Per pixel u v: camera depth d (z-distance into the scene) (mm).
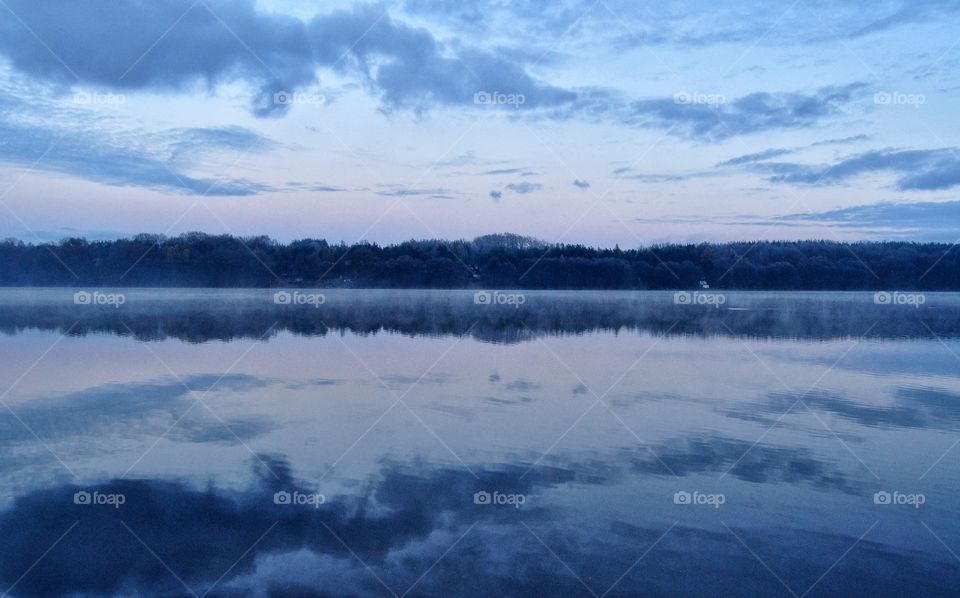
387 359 18062
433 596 5352
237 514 6996
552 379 15062
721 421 11125
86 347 20078
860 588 5520
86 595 5402
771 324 30203
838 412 11836
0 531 6543
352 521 6824
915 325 30219
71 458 8914
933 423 11047
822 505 7352
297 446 9508
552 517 6953
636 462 8820
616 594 5402
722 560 5992
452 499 7457
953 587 5547
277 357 18266
